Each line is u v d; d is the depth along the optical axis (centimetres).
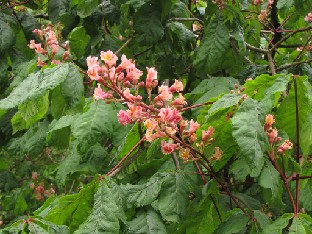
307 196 80
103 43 121
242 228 70
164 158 84
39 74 66
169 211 65
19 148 125
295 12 132
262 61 126
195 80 126
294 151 85
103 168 97
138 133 73
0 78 127
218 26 103
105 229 59
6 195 185
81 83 67
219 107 65
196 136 71
